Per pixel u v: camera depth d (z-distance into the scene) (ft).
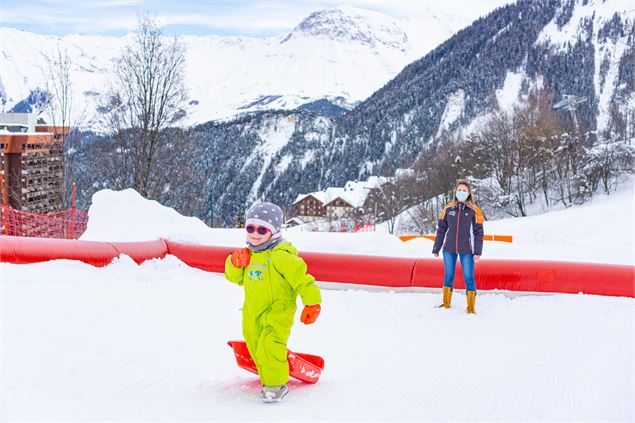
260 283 16.80
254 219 16.78
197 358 20.27
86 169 100.42
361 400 16.93
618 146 236.63
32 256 32.09
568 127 269.44
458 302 32.48
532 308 31.12
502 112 304.09
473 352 23.29
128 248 35.99
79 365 18.26
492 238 93.61
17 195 127.34
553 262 34.78
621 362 21.56
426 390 18.19
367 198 280.31
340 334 25.48
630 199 203.62
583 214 136.36
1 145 163.02
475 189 238.68
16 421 13.58
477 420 15.58
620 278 33.45
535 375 20.10
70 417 14.05
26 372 17.13
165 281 33.81
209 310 27.45
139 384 17.11
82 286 28.37
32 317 22.61
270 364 16.49
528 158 240.94
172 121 101.65
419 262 35.12
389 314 29.60
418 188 253.44
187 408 15.37
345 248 40.83
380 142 645.51
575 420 15.56
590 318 29.40
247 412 15.35
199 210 105.40
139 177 98.94
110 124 100.32
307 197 427.74
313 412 15.66
